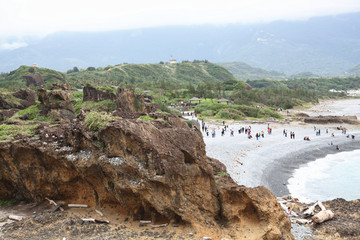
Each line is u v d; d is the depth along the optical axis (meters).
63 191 23.95
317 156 56.56
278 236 20.41
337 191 37.97
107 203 22.88
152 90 134.50
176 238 19.00
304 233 23.98
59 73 154.38
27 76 124.12
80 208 23.12
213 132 69.31
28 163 23.56
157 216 20.73
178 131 21.73
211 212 21.56
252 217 21.55
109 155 20.98
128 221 21.17
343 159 54.53
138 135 19.80
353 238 22.77
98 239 18.61
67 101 43.44
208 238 19.20
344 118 95.75
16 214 22.56
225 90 182.12
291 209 28.75
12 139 24.33
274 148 60.72
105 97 53.97
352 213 26.91
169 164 19.84
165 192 19.95
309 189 38.72
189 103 120.38
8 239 18.84
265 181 41.19
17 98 59.97
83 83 139.62
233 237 19.95
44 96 43.03
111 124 20.73
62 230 19.91
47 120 40.72
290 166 49.66
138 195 20.23
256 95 147.88
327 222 25.23
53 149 22.98
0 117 50.12
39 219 21.14
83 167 21.88
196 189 21.28
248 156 53.00
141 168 19.75
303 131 80.31
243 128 75.44
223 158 49.19
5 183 24.88
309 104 168.50
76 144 22.80
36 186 23.89
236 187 21.84
